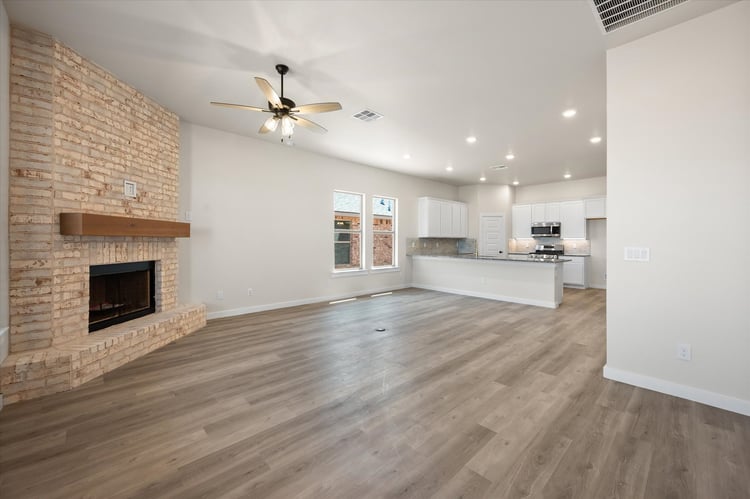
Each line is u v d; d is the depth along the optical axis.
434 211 8.09
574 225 8.11
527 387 2.59
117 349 2.95
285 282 5.55
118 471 1.64
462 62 2.88
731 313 2.21
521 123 4.32
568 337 3.91
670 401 2.35
